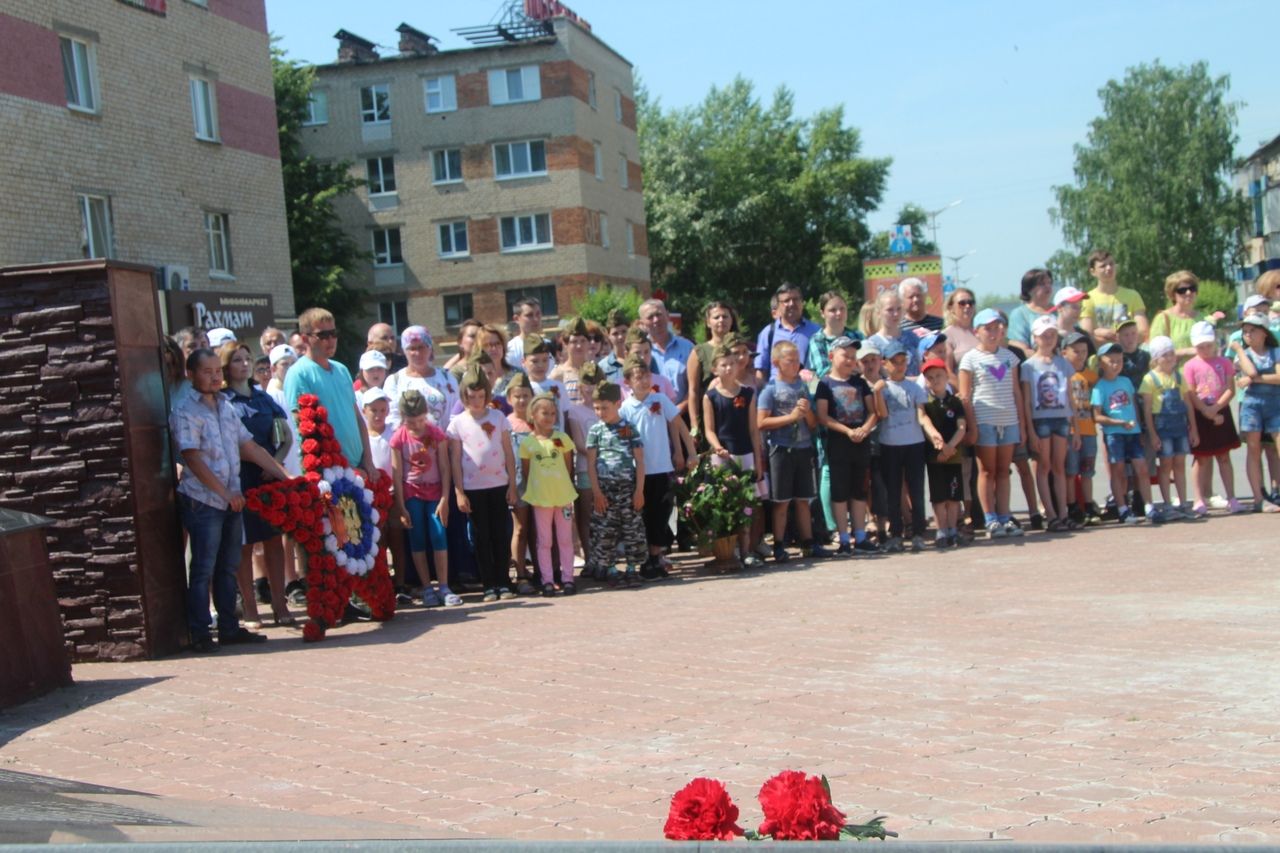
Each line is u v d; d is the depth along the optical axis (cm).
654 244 7281
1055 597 861
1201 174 7025
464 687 683
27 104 2498
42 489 844
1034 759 493
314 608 884
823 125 7681
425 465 1034
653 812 451
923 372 1170
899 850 241
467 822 447
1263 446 1255
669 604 945
